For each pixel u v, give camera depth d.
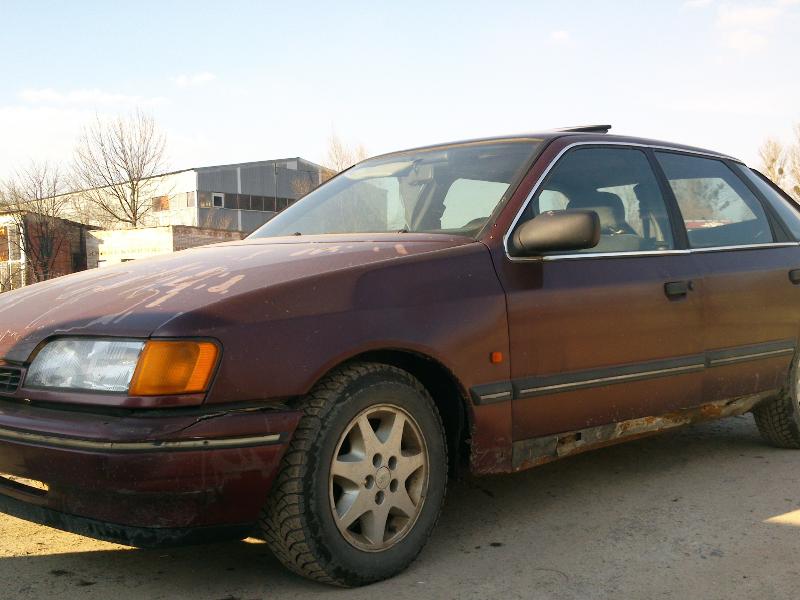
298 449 2.60
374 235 3.43
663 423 3.84
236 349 2.52
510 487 3.97
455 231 3.38
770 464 4.39
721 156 4.70
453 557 3.05
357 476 2.75
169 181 59.72
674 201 4.12
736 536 3.26
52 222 37.91
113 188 49.16
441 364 2.95
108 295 2.82
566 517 3.52
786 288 4.46
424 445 2.96
